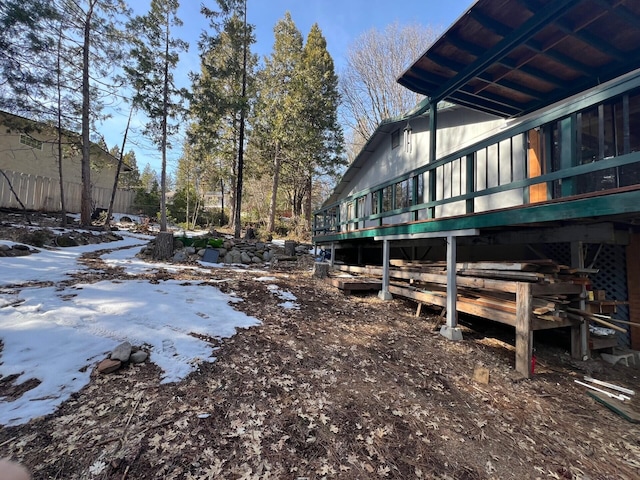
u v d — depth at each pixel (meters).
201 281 6.08
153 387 2.56
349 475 1.95
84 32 11.27
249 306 4.85
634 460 2.21
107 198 19.12
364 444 2.22
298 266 10.27
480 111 6.57
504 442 2.35
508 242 4.57
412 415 2.59
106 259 7.82
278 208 28.17
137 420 2.19
